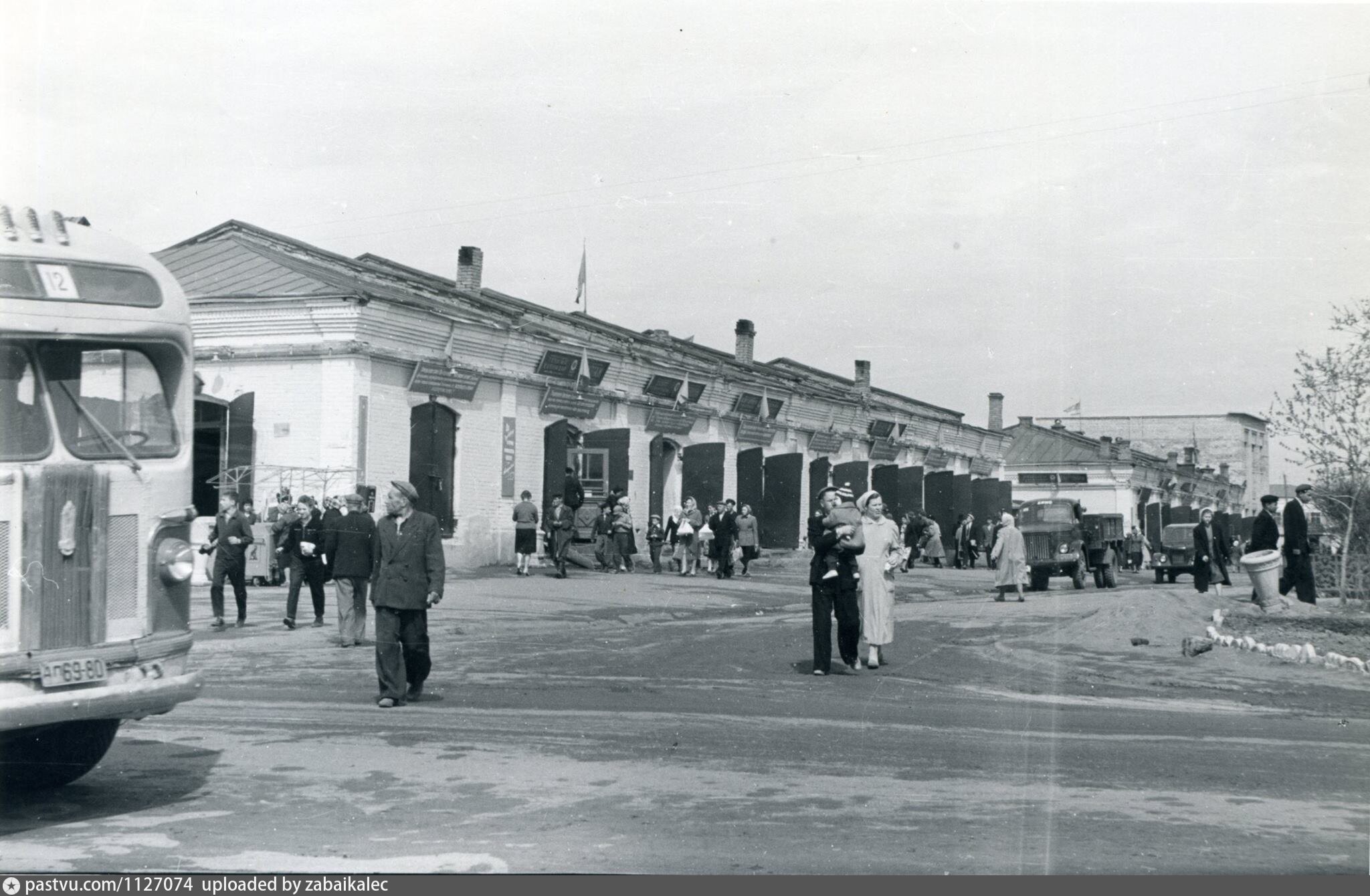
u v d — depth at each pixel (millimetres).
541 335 30031
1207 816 6805
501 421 29125
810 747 8766
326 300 24641
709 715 10203
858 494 44875
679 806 6969
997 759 8367
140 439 7145
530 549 27016
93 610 6723
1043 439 63250
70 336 6785
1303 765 8227
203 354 25719
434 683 12117
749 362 46375
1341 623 15758
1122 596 19203
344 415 24688
